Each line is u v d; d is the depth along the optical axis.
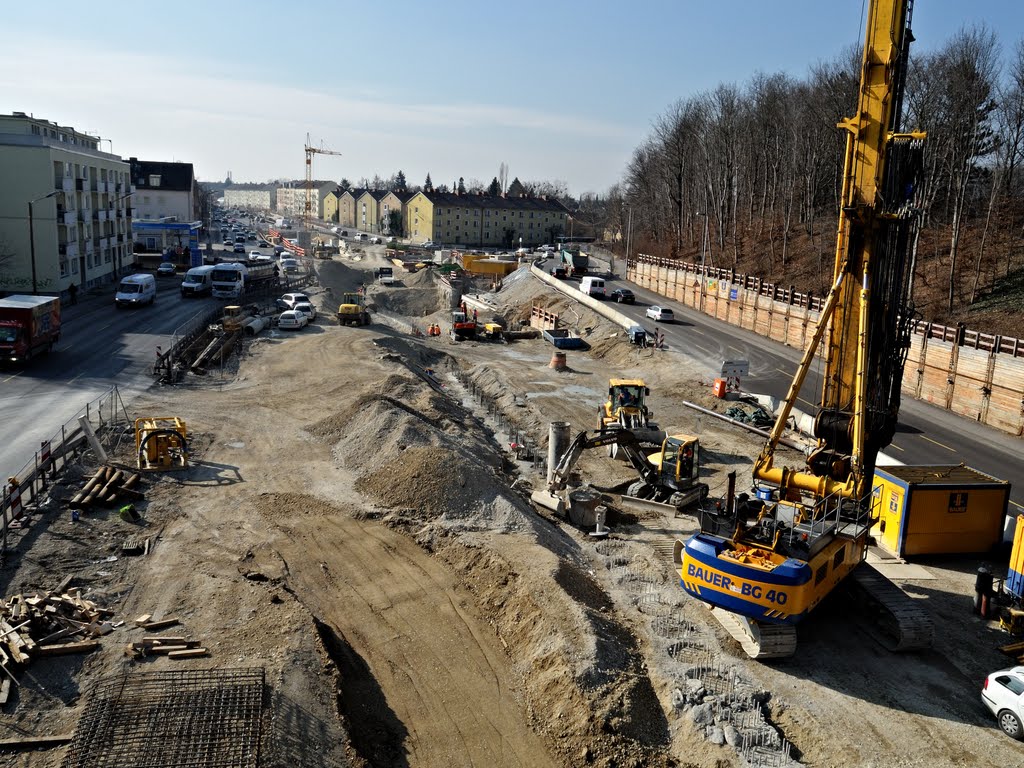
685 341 56.53
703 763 13.59
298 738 12.44
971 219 65.50
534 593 17.91
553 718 14.51
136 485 24.08
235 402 35.56
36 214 59.44
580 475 29.41
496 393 42.69
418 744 13.76
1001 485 22.39
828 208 88.44
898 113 18.09
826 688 15.96
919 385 41.09
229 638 15.38
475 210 158.75
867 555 22.64
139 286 58.09
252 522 22.41
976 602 19.25
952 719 15.06
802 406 40.41
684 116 107.94
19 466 25.00
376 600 18.62
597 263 107.94
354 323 58.81
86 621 15.77
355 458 27.72
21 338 37.81
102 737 11.76
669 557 22.28
